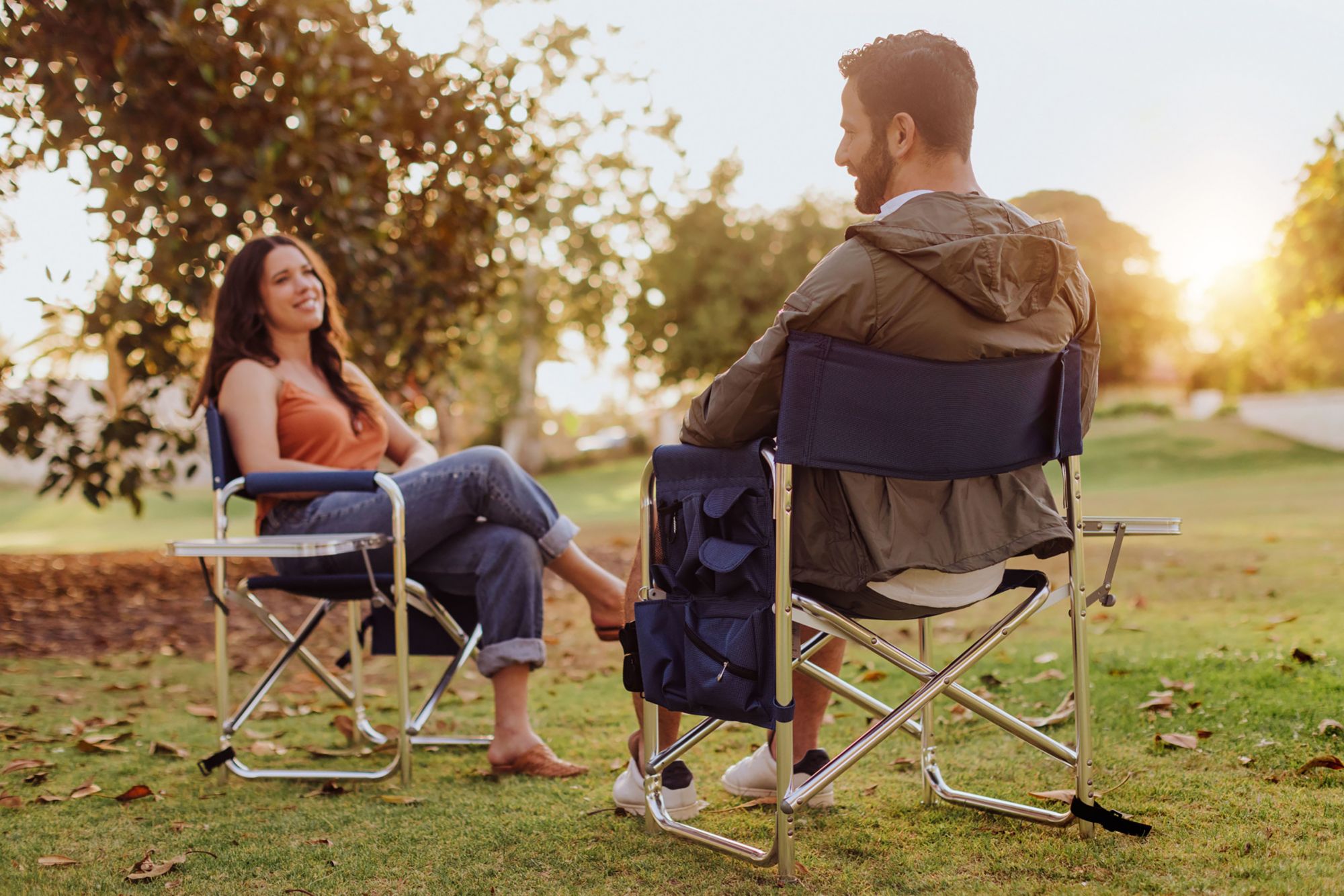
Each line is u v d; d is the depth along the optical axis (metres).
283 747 2.71
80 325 5.97
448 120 5.83
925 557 1.52
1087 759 1.69
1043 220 1.54
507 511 2.36
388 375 6.30
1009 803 1.81
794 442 1.49
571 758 2.46
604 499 20.25
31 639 4.73
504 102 6.05
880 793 2.06
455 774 2.37
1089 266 30.12
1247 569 5.14
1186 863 1.56
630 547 7.95
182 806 2.13
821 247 25.62
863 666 3.47
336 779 2.29
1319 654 2.87
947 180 1.64
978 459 1.54
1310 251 12.05
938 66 1.62
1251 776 1.98
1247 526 7.55
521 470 2.41
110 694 3.53
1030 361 1.54
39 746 2.73
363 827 1.93
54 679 3.81
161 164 5.18
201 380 2.64
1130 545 6.79
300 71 4.96
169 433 6.02
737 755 2.45
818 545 1.53
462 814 2.00
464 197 6.02
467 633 2.54
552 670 3.79
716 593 1.64
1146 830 1.67
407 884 1.63
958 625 4.33
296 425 2.61
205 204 5.12
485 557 2.33
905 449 1.50
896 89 1.63
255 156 4.98
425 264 6.16
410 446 2.99
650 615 1.69
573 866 1.69
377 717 3.10
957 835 1.77
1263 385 30.73
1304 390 30.25
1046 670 3.10
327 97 5.00
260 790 2.26
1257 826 1.70
